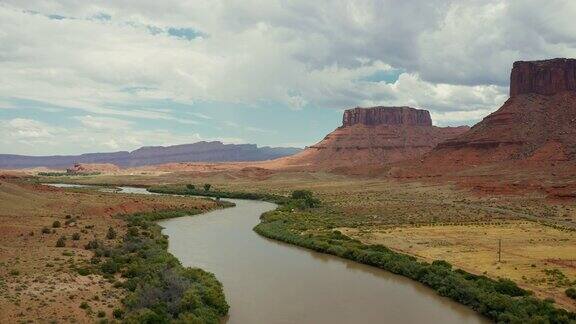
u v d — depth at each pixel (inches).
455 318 1939.0
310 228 3828.7
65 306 1640.0
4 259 2220.7
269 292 2236.7
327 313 1974.7
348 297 2187.5
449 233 3516.2
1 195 3897.6
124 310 1658.5
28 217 3449.8
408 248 3024.1
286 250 3176.7
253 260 2859.3
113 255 2488.9
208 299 1909.4
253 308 2012.8
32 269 2080.5
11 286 1785.2
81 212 4030.5
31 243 2650.1
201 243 3334.2
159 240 3176.7
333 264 2810.0
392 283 2428.6
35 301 1649.9
